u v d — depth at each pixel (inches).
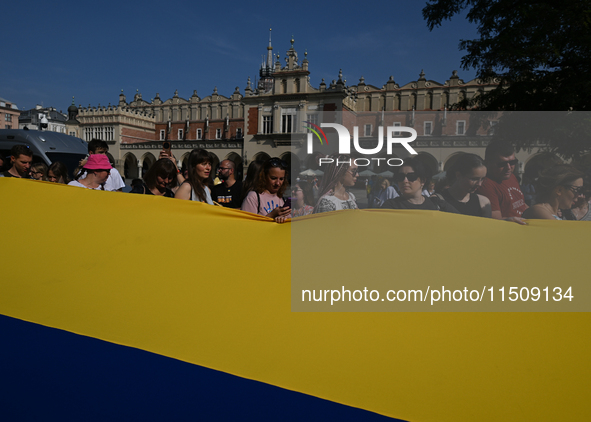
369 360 55.2
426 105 1847.9
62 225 96.7
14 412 49.6
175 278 75.4
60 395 51.7
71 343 60.2
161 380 52.6
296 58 1653.5
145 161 2149.4
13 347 59.4
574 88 244.2
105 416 49.3
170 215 97.1
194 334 62.2
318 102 1587.1
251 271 74.1
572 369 51.8
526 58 266.7
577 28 253.4
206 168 134.8
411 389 50.5
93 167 150.8
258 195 122.3
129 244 86.8
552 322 58.3
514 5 282.5
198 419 49.1
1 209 103.8
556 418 46.3
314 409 48.5
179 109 2362.2
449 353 55.0
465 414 47.6
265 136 1653.5
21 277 79.4
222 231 88.0
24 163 186.2
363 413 47.9
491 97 288.4
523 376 52.1
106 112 2151.8
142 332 63.0
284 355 56.7
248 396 50.4
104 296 72.6
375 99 1918.1
